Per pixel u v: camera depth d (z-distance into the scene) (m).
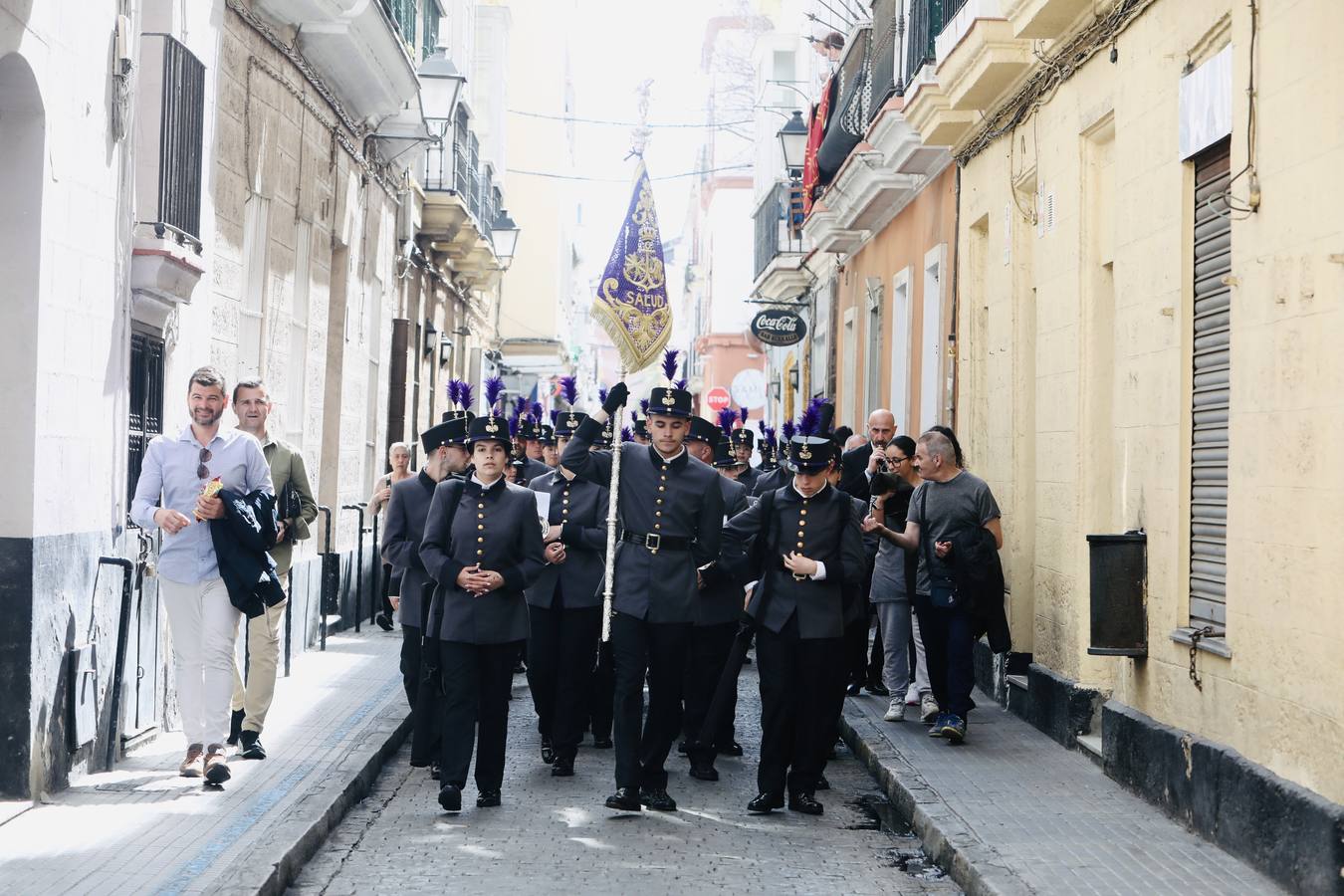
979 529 10.10
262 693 9.16
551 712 10.06
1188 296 8.23
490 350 34.91
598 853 7.51
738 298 48.66
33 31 7.29
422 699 9.30
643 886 6.91
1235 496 7.31
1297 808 6.38
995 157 12.86
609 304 9.78
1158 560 8.48
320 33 13.66
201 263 9.98
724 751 10.38
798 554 8.51
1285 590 6.70
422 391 23.09
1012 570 12.05
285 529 9.78
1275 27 6.88
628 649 8.41
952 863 7.22
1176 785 7.80
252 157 12.18
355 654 14.37
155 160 9.34
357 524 17.69
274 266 13.23
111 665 8.68
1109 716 8.94
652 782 8.55
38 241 7.49
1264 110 7.00
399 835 7.84
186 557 8.37
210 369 8.57
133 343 9.33
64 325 7.85
